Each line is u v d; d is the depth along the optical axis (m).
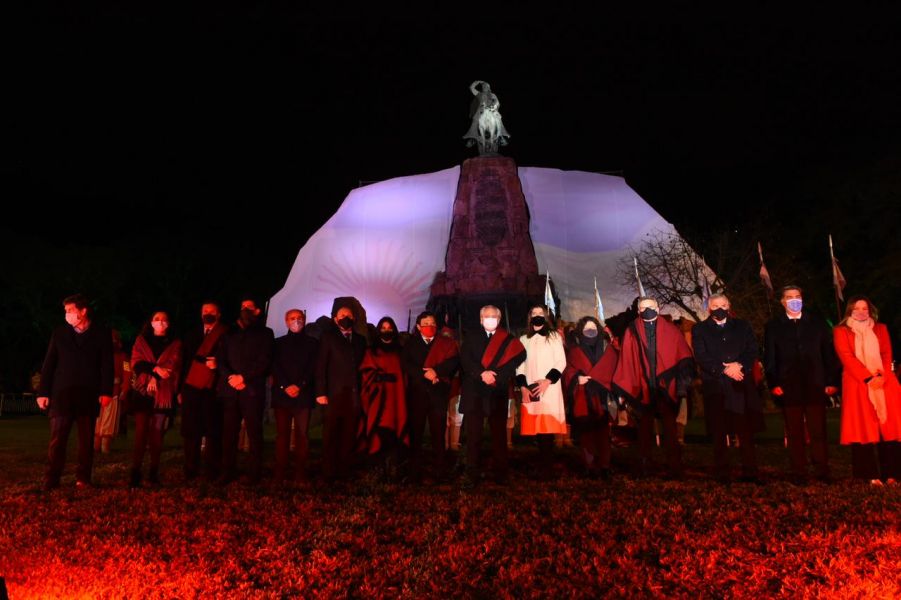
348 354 8.66
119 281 45.75
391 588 4.53
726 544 5.22
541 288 33.25
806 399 8.12
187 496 7.33
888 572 4.54
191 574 4.73
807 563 4.79
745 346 7.95
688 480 7.96
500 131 35.81
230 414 8.52
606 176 41.19
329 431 8.61
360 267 37.75
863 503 6.34
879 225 41.19
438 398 8.86
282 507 6.71
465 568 4.86
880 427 7.82
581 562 4.91
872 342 7.97
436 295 34.16
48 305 43.59
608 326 9.98
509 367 8.12
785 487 7.26
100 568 4.93
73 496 7.46
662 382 8.09
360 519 6.17
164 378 8.59
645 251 34.31
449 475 8.88
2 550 5.39
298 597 4.37
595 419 8.41
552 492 7.26
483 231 34.09
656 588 4.42
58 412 8.08
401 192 40.44
